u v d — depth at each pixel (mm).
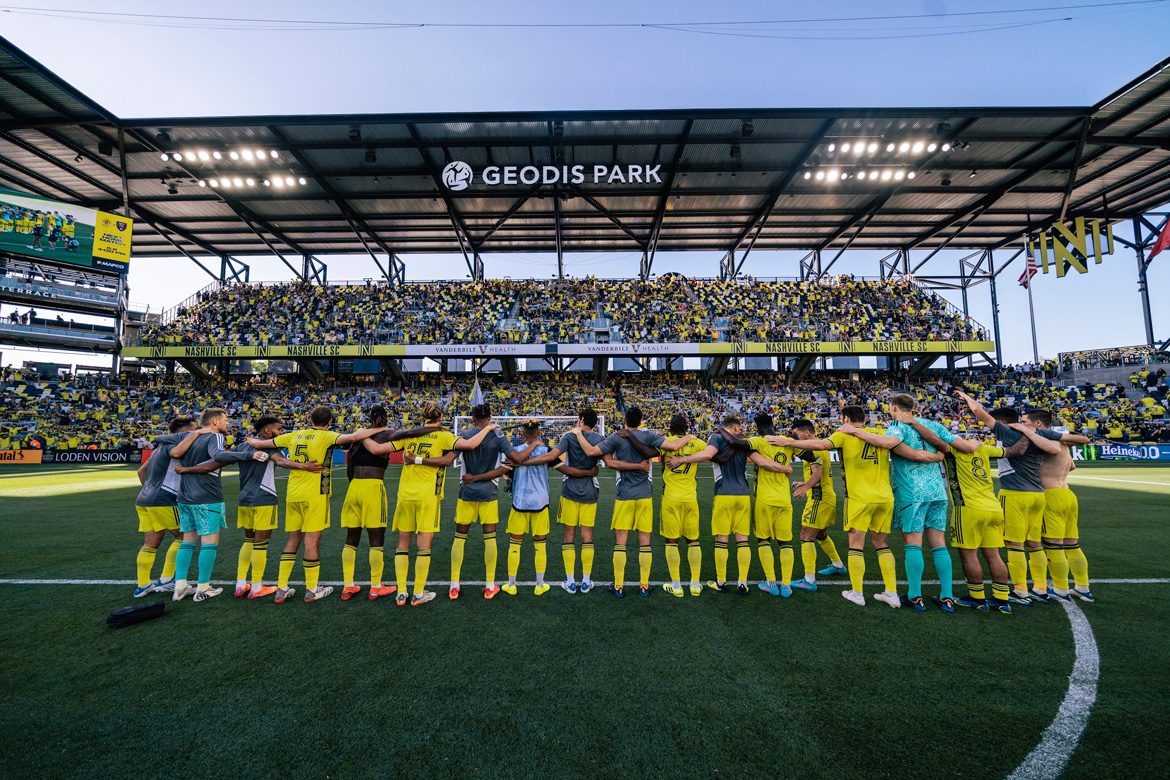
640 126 19109
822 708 2674
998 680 2986
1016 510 4387
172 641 3559
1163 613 4109
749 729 2479
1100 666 3170
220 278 31062
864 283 30828
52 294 26562
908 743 2363
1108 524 7762
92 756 2268
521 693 2828
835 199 25031
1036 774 2133
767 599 4488
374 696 2797
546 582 5078
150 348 25234
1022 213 26828
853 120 18531
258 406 25297
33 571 5402
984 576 5340
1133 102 17156
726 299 29562
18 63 14812
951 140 19234
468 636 3648
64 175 21344
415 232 28219
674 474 4668
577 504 4723
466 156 20875
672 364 29781
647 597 4551
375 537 4512
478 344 25141
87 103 16688
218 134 18797
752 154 20891
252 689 2877
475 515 4598
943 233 29672
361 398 26609
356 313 28016
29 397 23500
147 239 28766
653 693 2828
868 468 4371
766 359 30125
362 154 20500
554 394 27250
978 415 4633
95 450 18984
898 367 29844
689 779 2107
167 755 2277
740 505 4656
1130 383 25422
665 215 26484
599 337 26266
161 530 4656
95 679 2998
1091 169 22375
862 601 4328
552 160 21125
